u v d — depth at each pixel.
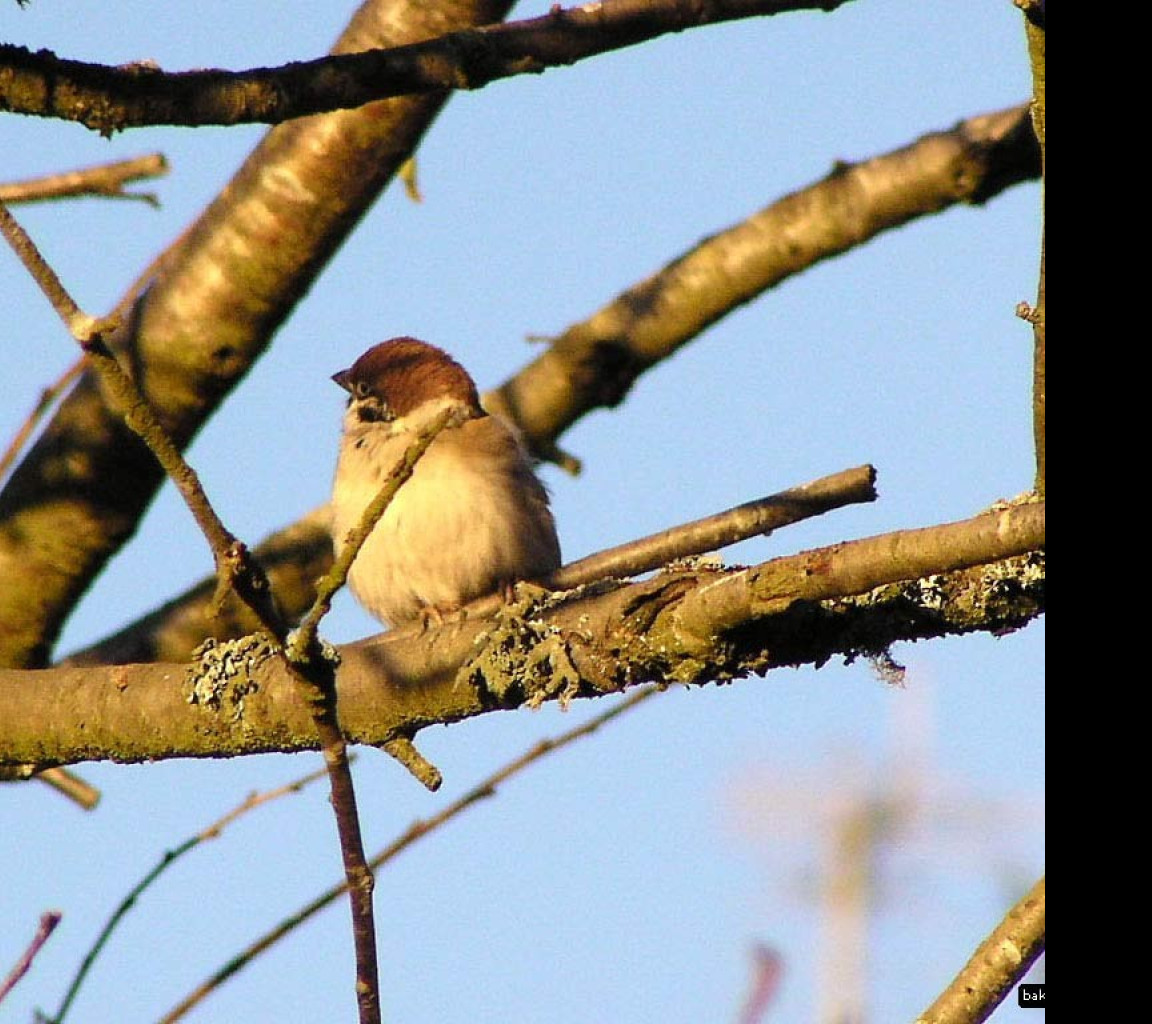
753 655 6.47
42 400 8.96
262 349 10.26
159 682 7.68
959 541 5.45
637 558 7.64
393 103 9.78
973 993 6.04
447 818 6.96
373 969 5.83
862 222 11.84
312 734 7.40
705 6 7.41
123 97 6.49
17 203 8.67
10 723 7.86
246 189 10.08
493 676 6.98
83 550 10.32
